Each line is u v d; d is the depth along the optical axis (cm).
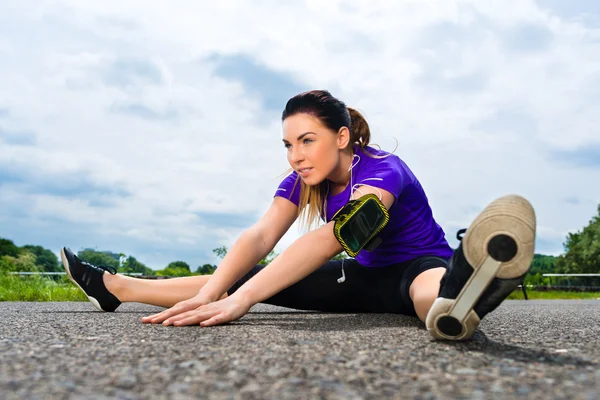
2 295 534
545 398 97
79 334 177
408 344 156
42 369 119
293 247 209
